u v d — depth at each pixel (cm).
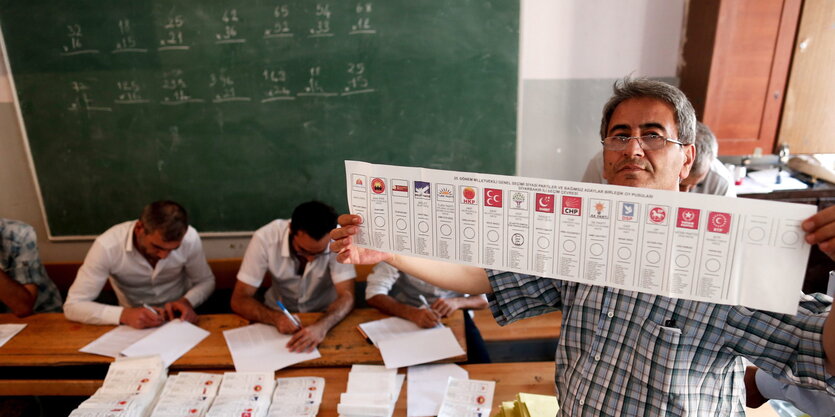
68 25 288
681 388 86
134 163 312
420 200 100
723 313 84
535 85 305
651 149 88
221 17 288
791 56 274
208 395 152
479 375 163
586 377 95
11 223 218
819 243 72
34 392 169
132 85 298
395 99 302
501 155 313
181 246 231
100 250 217
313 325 186
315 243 196
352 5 287
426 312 190
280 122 306
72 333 191
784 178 297
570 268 93
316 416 147
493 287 107
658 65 302
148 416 147
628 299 92
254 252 221
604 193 86
